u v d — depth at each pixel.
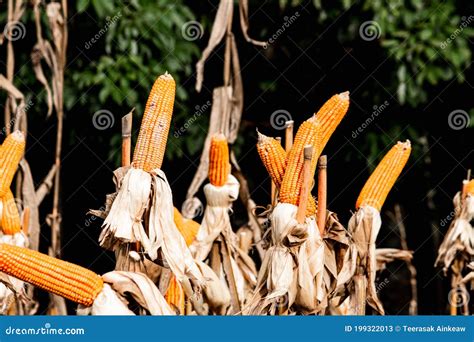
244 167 10.05
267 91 10.05
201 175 7.84
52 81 8.52
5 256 4.10
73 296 4.26
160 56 9.23
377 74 9.56
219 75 9.88
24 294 5.22
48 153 9.71
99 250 9.91
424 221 10.49
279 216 4.79
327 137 5.02
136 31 9.00
